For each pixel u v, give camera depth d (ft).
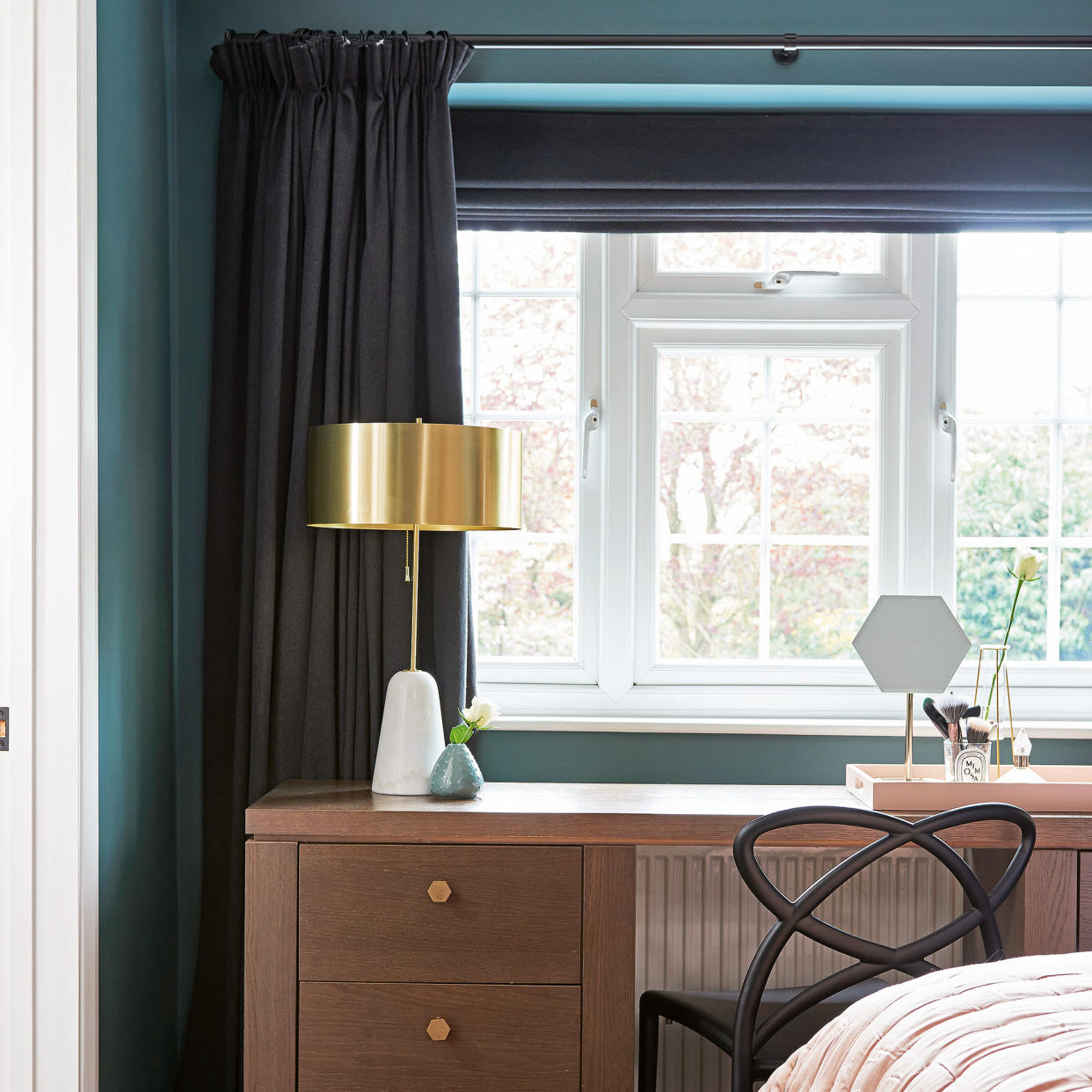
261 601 7.08
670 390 8.29
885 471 8.13
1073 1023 3.53
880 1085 3.68
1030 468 8.30
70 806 5.83
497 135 7.70
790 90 7.49
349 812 6.00
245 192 7.41
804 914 5.15
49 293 5.86
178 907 7.55
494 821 5.98
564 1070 5.98
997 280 8.30
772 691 8.04
